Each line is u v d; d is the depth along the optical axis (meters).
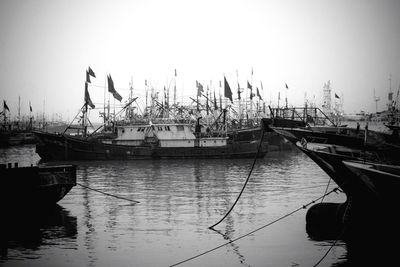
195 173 47.78
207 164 57.28
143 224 24.45
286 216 25.67
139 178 43.78
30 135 115.00
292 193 34.12
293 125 27.55
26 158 68.75
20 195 25.56
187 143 64.56
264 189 36.25
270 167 53.72
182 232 22.77
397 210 19.97
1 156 72.75
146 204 30.11
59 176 27.64
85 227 23.72
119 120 69.81
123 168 52.84
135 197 32.91
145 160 62.00
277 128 26.33
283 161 61.62
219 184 39.44
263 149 65.12
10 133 111.44
